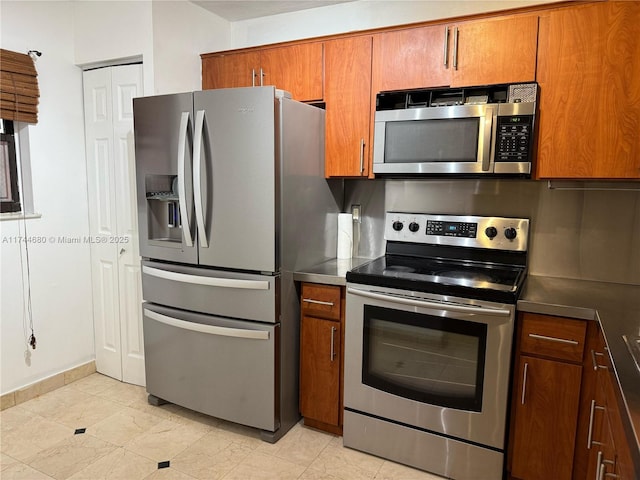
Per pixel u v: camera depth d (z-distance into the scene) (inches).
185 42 108.9
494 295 72.8
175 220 100.3
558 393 71.4
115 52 105.2
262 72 104.8
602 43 74.0
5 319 101.4
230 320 91.0
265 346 88.0
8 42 97.7
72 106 111.9
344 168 97.5
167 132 92.0
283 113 84.0
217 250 89.7
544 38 77.9
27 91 101.0
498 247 93.3
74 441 90.4
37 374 108.7
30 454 85.9
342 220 105.7
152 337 101.3
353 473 82.0
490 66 82.4
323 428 95.5
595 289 81.4
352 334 86.0
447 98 87.0
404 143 87.5
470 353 75.7
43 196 107.0
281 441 91.6
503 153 79.4
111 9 104.5
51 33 106.0
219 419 100.0
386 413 84.7
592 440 65.9
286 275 89.5
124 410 102.9
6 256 100.7
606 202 86.4
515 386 74.9
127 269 112.8
